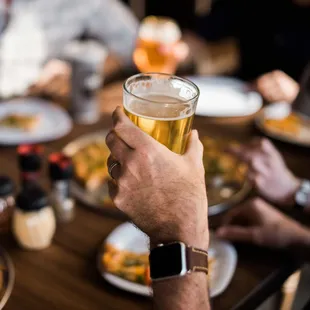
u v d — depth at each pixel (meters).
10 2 1.99
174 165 0.63
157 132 0.67
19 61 1.92
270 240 1.00
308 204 1.17
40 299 0.84
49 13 2.10
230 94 1.73
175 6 3.30
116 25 2.20
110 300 0.85
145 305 0.85
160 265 0.65
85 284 0.88
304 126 1.56
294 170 1.34
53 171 1.02
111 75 1.88
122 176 0.63
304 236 1.01
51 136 1.37
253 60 2.66
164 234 0.65
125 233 1.00
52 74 1.82
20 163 1.07
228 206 1.13
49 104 1.57
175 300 0.65
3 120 1.43
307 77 1.62
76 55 1.44
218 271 0.92
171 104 0.66
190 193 0.65
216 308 0.85
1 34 1.91
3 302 0.81
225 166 1.26
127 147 0.62
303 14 2.58
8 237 1.00
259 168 1.22
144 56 1.60
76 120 1.51
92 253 0.97
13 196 1.02
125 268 0.90
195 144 0.69
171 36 1.59
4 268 0.89
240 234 1.02
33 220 0.93
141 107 0.66
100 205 1.10
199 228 0.65
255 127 1.55
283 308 1.04
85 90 1.46
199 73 2.02
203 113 1.58
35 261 0.93
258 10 2.62
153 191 0.63
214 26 2.70
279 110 1.66
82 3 2.14
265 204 1.08
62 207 1.04
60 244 0.98
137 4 3.43
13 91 1.80
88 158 1.26
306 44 2.51
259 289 0.90
